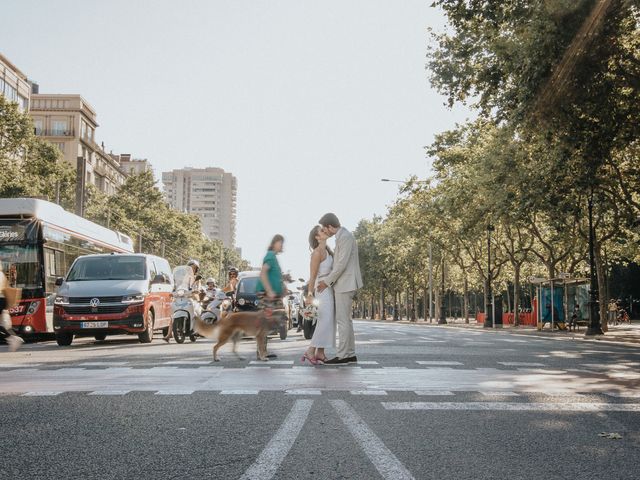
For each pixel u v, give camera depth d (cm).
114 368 962
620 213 2859
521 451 436
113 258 1798
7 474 374
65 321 1623
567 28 1622
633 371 978
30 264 1934
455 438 476
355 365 1009
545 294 3819
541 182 2545
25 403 624
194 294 1814
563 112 1828
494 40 1831
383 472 378
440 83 2072
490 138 3384
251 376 854
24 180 4291
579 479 368
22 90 7406
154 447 442
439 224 4888
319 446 445
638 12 1694
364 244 9262
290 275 1762
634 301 6969
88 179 9650
